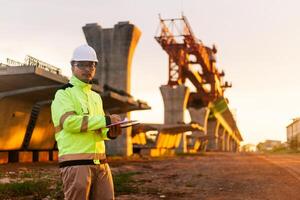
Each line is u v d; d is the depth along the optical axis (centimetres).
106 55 5666
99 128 429
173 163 3809
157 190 1505
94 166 437
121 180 1723
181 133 9538
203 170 2688
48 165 3100
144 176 2161
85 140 434
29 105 3597
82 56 450
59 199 1226
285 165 3206
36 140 4084
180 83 9912
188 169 2820
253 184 1728
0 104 3191
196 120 12619
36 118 3841
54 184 1546
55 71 3359
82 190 429
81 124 425
